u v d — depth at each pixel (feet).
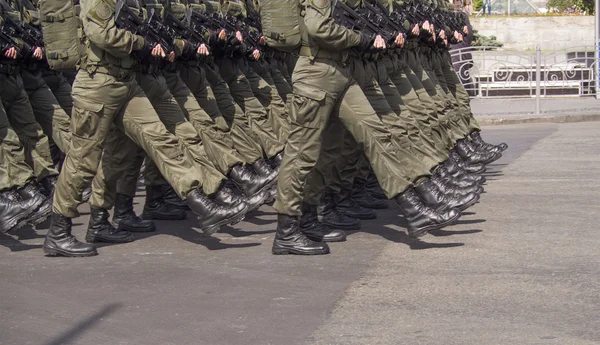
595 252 20.53
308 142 20.71
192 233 24.39
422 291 17.63
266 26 20.61
